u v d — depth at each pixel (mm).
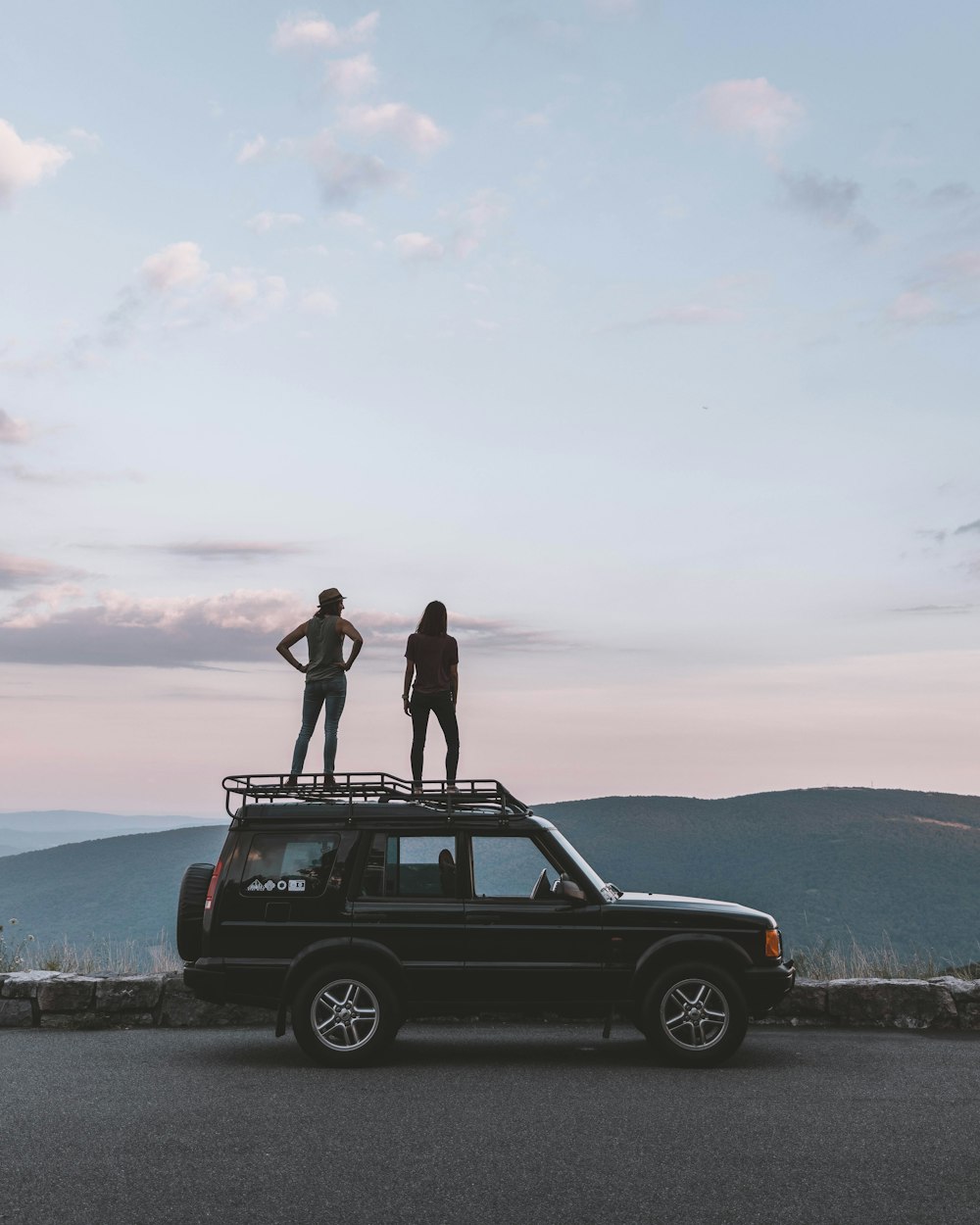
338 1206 5473
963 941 131500
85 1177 5945
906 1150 6488
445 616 13547
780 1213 5371
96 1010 11359
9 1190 5730
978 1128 6988
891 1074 8789
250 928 9398
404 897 9484
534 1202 5535
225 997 9312
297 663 13344
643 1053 9891
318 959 9328
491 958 9352
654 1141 6684
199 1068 9023
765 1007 9375
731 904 9938
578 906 9461
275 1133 6859
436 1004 9328
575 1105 7621
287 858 9555
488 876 9570
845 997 11500
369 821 9641
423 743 13398
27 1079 8547
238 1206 5473
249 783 9844
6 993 11406
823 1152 6426
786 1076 8719
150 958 13070
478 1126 7043
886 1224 5211
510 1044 10391
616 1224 5223
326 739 13133
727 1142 6660
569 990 9297
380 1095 7973
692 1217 5316
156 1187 5785
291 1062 9320
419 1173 6023
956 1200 5570
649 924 9414
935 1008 11398
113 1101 7773
